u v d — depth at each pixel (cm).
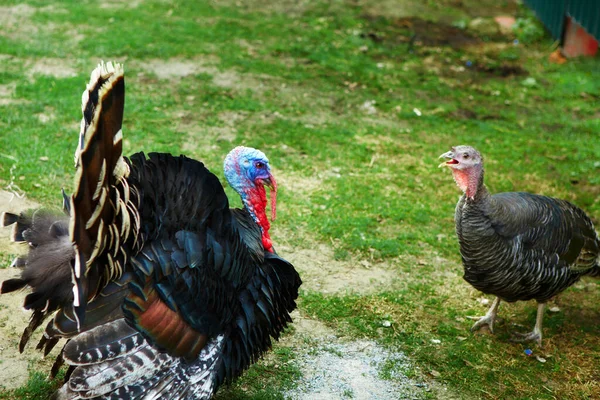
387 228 691
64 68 945
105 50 1011
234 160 452
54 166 711
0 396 439
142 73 960
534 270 523
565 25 1204
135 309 362
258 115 888
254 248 436
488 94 1044
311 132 861
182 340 378
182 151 770
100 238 333
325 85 1002
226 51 1068
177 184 395
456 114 967
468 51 1192
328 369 506
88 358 350
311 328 547
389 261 641
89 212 326
